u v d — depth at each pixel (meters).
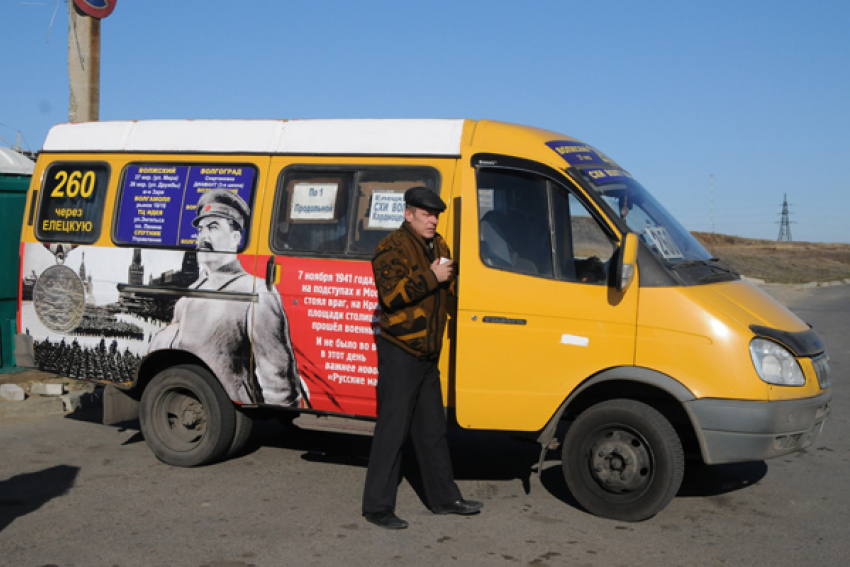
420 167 5.59
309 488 5.73
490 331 5.25
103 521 4.95
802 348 5.06
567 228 5.25
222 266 6.02
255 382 5.91
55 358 6.59
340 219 5.76
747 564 4.47
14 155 8.79
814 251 71.12
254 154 6.07
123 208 6.39
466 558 4.46
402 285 4.73
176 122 6.40
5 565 4.25
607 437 5.15
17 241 8.58
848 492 5.90
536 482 6.00
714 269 5.50
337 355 5.68
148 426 6.29
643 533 4.93
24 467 6.15
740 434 4.88
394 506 5.05
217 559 4.37
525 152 5.43
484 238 5.35
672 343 4.97
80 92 10.35
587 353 5.12
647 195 5.85
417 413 5.12
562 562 4.44
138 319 6.27
